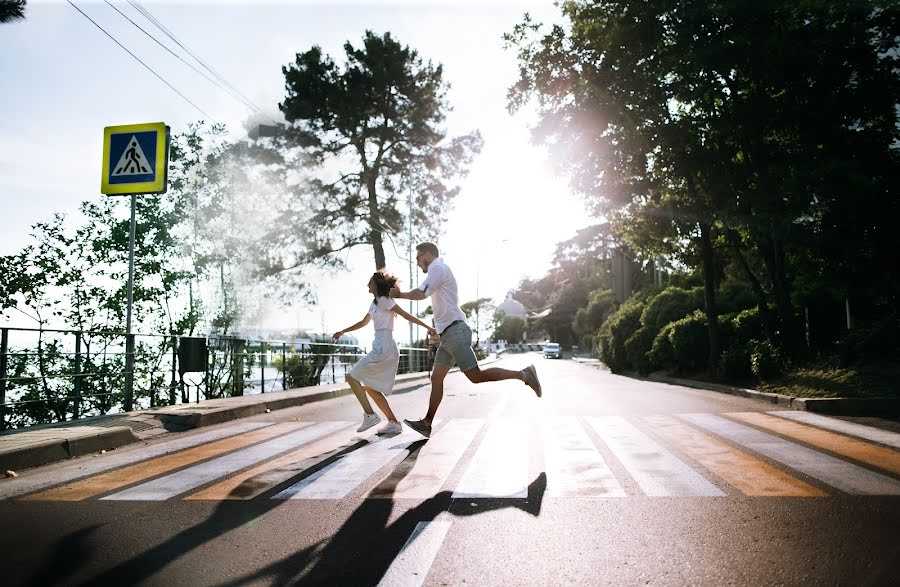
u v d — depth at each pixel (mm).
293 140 29047
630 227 19016
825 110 12602
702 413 9125
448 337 6445
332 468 5629
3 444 6176
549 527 3807
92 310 12773
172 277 13805
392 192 32406
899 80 12500
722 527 3717
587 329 72000
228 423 9344
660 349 20688
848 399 9133
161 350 11367
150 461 6223
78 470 5812
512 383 18188
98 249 12930
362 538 3676
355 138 30531
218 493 4812
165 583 3031
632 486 4738
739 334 16672
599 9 15594
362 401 7457
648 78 14703
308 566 3238
